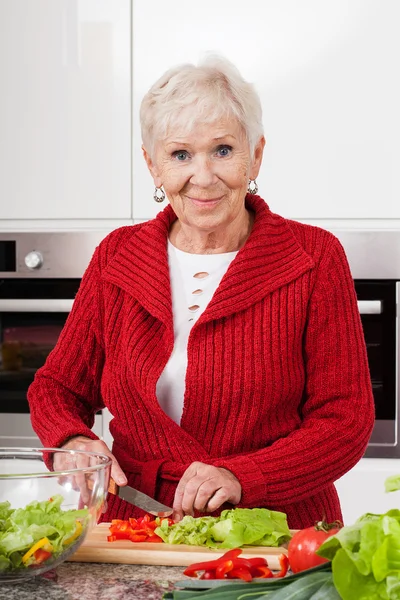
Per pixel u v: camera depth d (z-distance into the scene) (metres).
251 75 3.09
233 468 1.68
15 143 3.17
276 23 3.07
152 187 3.14
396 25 3.05
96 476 1.36
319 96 3.07
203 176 1.79
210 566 1.31
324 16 3.06
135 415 1.92
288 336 1.89
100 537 1.54
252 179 1.99
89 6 3.12
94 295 2.04
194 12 3.10
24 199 3.18
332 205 3.09
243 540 1.47
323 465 1.77
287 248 1.95
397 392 3.08
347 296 1.94
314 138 3.08
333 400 1.89
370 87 3.06
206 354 1.87
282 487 1.72
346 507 3.05
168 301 1.92
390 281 3.09
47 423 1.92
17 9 3.14
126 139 3.14
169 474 1.86
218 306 1.86
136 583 1.33
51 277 3.19
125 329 1.96
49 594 1.27
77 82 3.14
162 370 1.89
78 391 2.06
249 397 1.86
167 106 1.79
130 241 2.04
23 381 3.22
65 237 3.17
